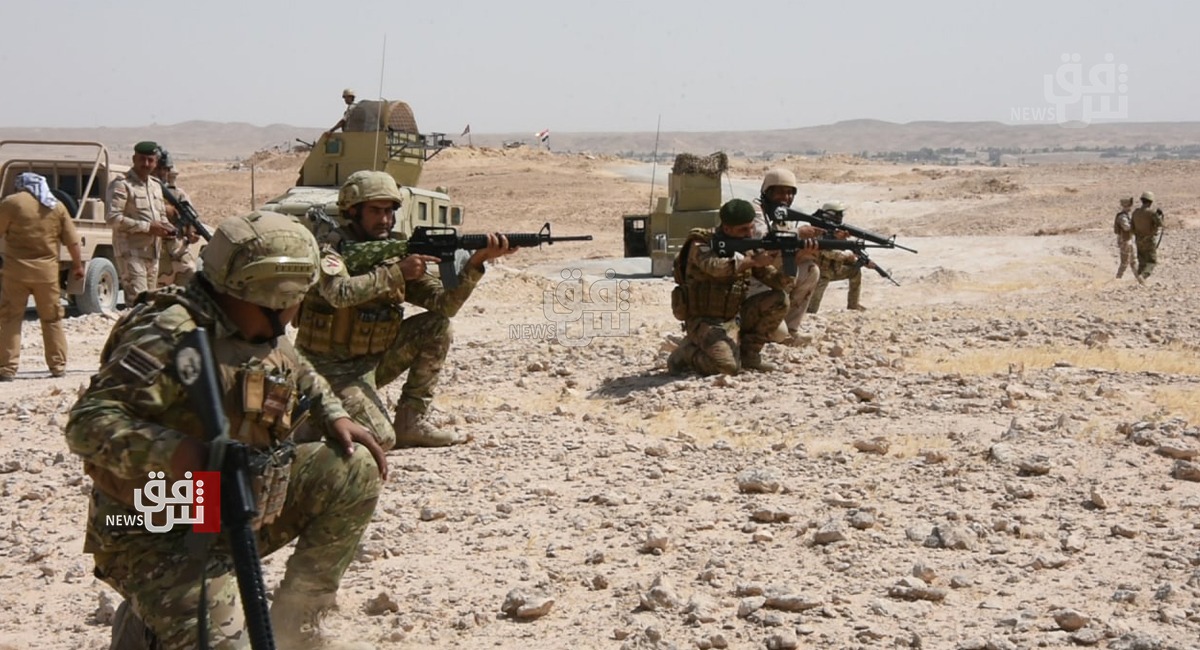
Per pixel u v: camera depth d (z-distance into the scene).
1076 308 20.36
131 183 15.51
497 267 25.31
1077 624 5.67
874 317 18.39
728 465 8.74
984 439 9.30
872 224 54.50
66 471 8.96
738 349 12.22
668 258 30.16
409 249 8.51
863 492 7.96
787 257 11.82
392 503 7.94
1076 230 46.25
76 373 14.36
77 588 6.71
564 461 9.00
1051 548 6.84
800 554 6.82
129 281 15.59
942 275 28.25
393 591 6.40
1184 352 14.49
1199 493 7.80
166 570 4.39
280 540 5.07
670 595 6.06
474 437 9.73
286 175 81.12
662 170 86.19
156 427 4.20
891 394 10.96
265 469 4.46
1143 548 6.79
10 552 7.28
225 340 4.46
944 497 7.82
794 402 10.80
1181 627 5.65
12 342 13.66
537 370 13.09
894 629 5.73
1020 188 69.38
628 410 10.98
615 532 7.30
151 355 4.30
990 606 6.01
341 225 8.59
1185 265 32.81
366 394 8.31
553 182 73.88
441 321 9.29
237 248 4.36
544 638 5.77
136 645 4.61
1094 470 8.35
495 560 6.88
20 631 6.10
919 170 92.31
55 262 13.77
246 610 4.02
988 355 13.99
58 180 21.00
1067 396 10.92
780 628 5.76
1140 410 10.28
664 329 17.73
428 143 25.30
